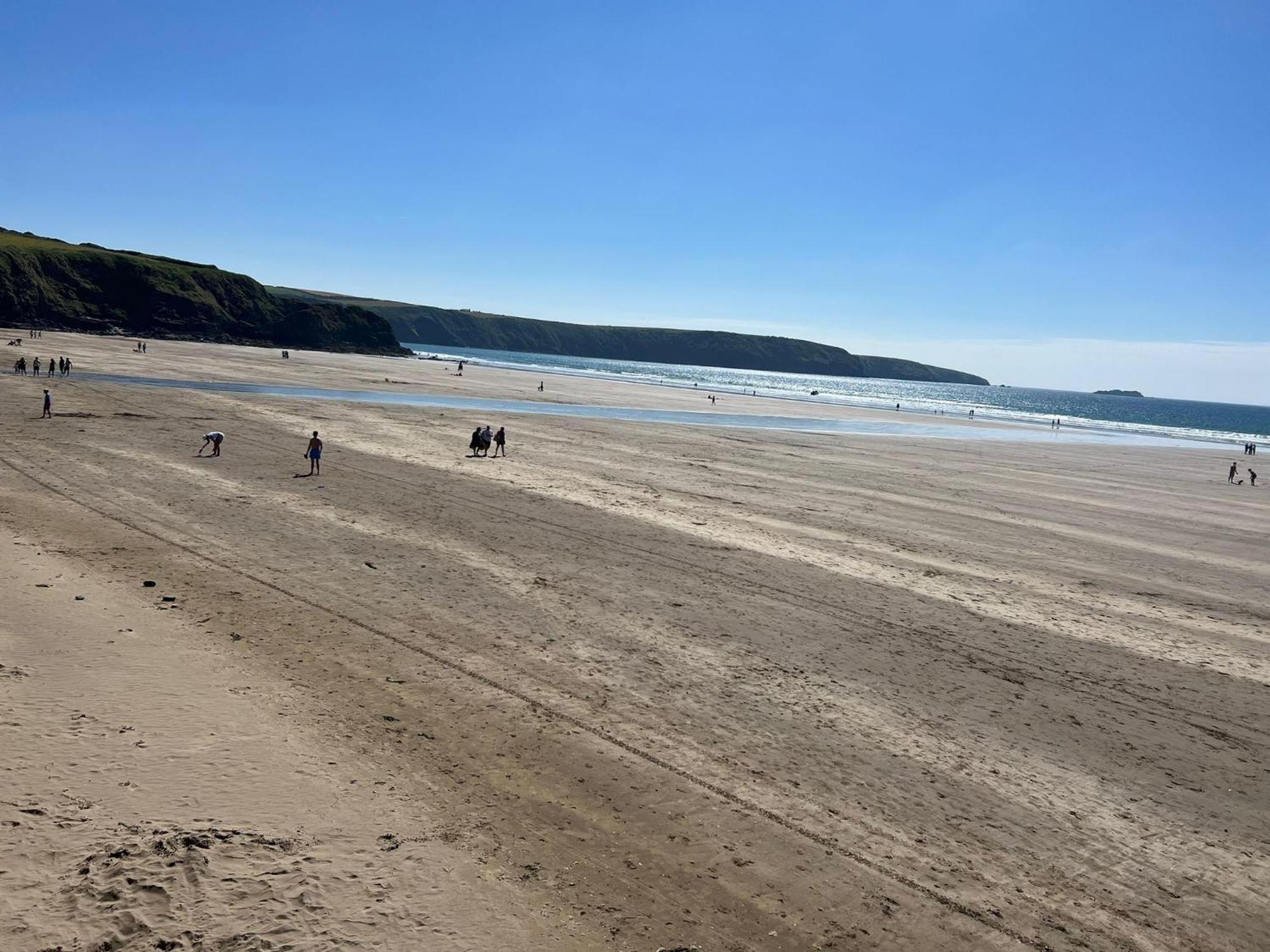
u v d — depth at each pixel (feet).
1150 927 25.54
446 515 76.28
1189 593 68.90
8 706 32.12
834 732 37.50
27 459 86.74
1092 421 447.01
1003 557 77.51
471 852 26.18
